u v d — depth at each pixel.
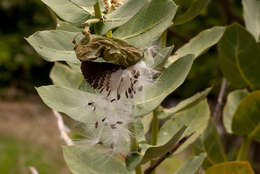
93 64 1.22
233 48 1.57
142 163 1.25
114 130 1.25
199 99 1.39
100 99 1.24
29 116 6.23
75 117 1.24
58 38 1.25
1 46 7.93
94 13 1.25
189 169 1.33
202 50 1.39
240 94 1.65
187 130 1.45
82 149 1.36
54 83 1.48
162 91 1.25
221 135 1.89
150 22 1.25
